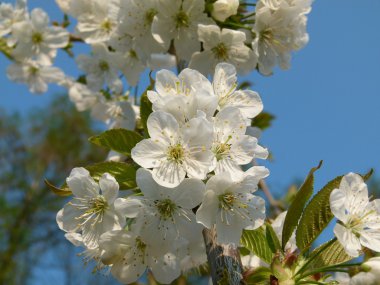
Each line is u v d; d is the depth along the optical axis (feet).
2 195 4.45
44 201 4.52
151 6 1.06
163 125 0.73
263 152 0.75
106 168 0.78
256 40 1.01
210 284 0.93
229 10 1.01
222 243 0.73
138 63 1.24
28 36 1.36
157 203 0.72
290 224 0.75
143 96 0.81
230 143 0.75
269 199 1.25
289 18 1.02
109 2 1.15
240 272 0.73
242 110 0.83
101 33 1.23
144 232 0.72
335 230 0.71
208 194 0.72
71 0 1.23
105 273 0.81
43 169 4.74
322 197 0.74
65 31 1.37
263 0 1.00
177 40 1.02
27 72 1.49
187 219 0.72
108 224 0.76
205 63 1.02
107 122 1.41
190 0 1.00
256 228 0.74
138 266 0.76
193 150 0.72
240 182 0.73
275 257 0.72
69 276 4.12
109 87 1.37
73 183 0.77
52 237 4.37
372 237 0.72
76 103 1.43
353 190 0.73
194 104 0.74
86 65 1.40
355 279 0.70
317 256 0.76
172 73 0.78
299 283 0.74
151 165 0.72
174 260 0.76
